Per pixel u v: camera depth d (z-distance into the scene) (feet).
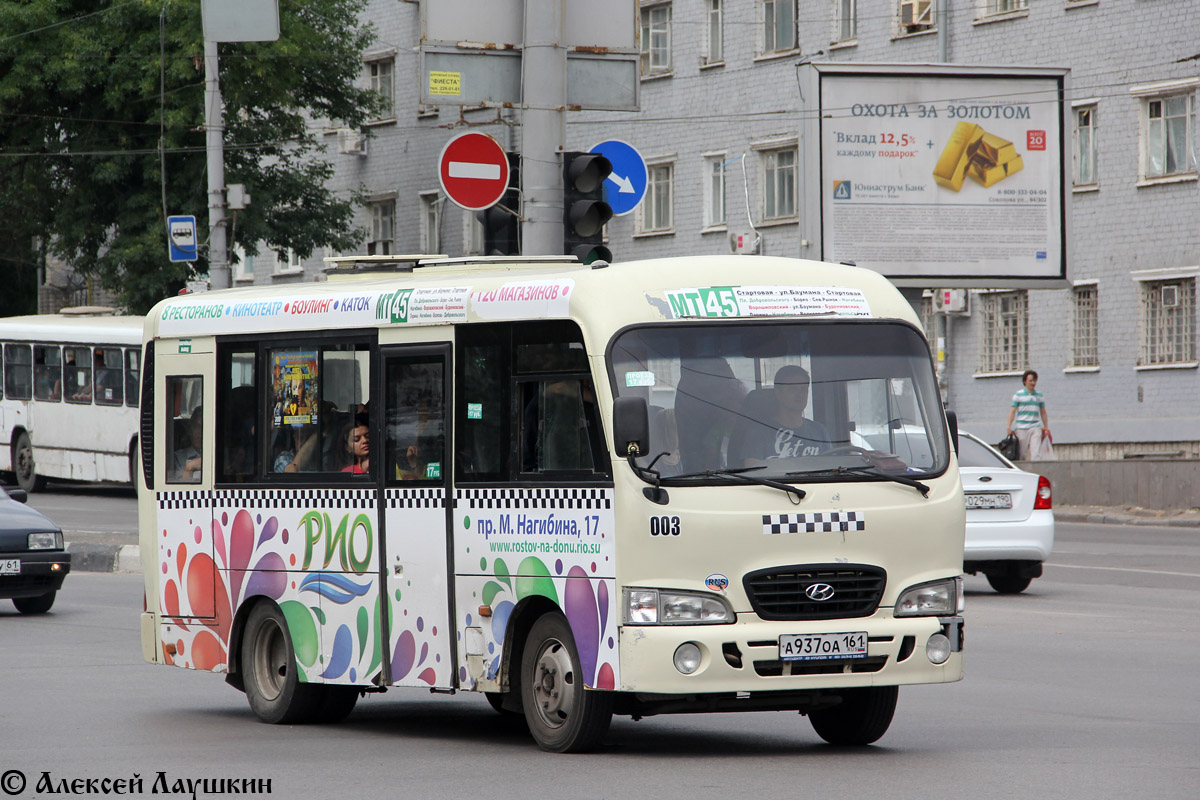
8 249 482.28
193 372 119.24
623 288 94.43
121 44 424.46
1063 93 308.40
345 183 536.42
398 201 517.55
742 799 79.71
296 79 436.76
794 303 96.73
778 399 94.53
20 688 125.59
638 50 176.35
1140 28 360.28
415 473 103.19
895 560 93.56
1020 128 307.78
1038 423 311.27
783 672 90.63
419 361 103.45
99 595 196.34
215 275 271.69
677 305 94.63
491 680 98.02
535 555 95.30
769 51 432.25
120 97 424.87
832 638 91.09
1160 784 83.25
